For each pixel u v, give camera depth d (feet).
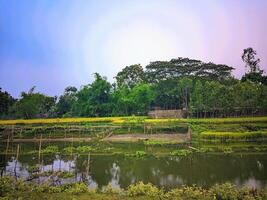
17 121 279.90
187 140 197.77
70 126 245.65
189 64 392.27
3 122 277.23
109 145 197.67
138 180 112.47
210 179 111.55
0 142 223.10
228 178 112.37
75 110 334.85
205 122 238.89
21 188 91.04
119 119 275.39
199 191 83.92
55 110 382.01
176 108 356.38
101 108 321.73
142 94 323.37
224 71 392.06
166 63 393.29
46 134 244.83
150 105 352.69
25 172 127.13
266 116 267.39
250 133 193.06
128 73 394.93
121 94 328.49
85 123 267.18
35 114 348.59
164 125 236.43
